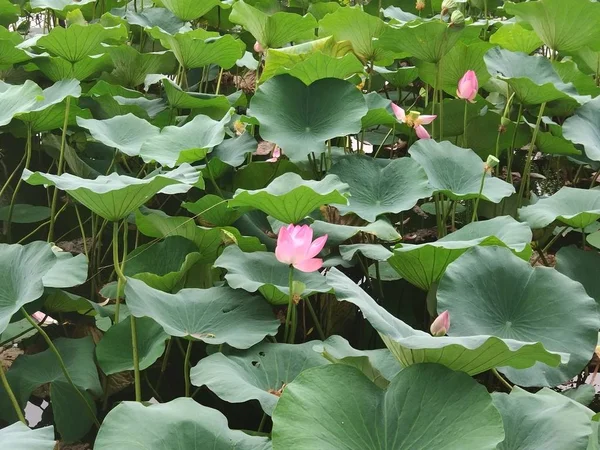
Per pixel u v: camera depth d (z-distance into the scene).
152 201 3.46
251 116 2.86
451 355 1.59
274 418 1.49
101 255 3.22
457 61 3.38
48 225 3.45
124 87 3.84
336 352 1.93
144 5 5.05
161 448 1.55
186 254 2.56
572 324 2.04
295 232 2.05
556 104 3.31
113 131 3.04
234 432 1.64
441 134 3.24
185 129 3.00
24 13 5.20
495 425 1.47
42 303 2.44
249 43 4.45
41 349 2.73
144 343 2.24
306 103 2.95
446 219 3.02
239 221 2.80
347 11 3.38
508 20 4.21
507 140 3.32
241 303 2.25
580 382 2.49
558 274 2.14
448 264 2.27
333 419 1.52
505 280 2.13
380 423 1.53
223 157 2.97
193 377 1.90
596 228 3.04
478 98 3.32
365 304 1.76
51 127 3.17
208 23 4.55
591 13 3.21
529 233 2.40
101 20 4.12
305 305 2.76
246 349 2.11
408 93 4.10
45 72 3.47
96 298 2.99
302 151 2.79
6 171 3.71
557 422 1.64
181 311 2.18
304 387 1.56
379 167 2.85
